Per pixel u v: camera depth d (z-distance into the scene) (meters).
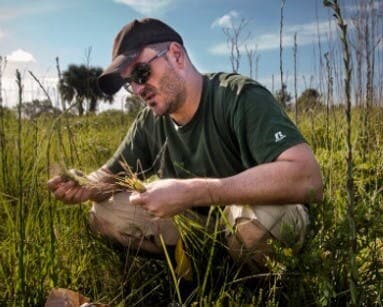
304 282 0.80
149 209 0.85
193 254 0.94
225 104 0.95
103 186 1.02
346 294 0.81
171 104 0.99
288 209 0.86
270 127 0.87
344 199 1.03
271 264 0.81
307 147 0.87
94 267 1.03
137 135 1.16
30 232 0.97
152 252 1.04
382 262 0.88
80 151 1.45
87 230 1.06
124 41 0.99
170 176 1.11
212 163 1.00
